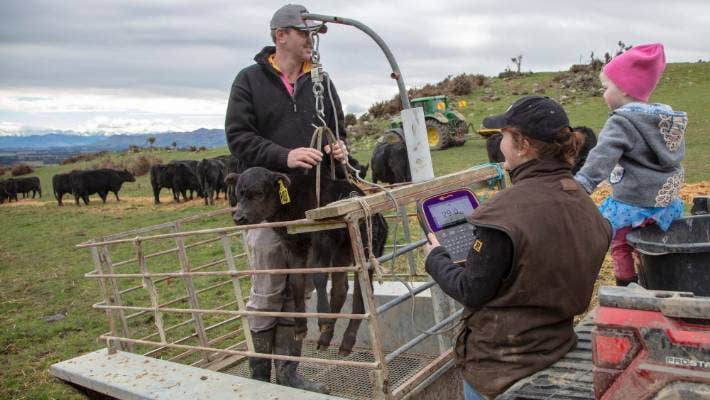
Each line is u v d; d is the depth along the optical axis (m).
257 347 4.29
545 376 2.45
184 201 23.30
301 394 3.28
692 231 3.73
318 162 3.75
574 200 2.47
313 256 3.62
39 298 9.59
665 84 34.34
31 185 32.81
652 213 3.68
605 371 2.09
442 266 2.66
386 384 3.09
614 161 3.56
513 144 2.53
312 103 4.33
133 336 7.17
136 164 39.97
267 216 3.80
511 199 2.42
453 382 3.96
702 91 30.83
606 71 3.84
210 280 9.41
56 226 19.30
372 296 3.05
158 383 3.77
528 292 2.39
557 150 2.47
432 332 3.54
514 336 2.47
